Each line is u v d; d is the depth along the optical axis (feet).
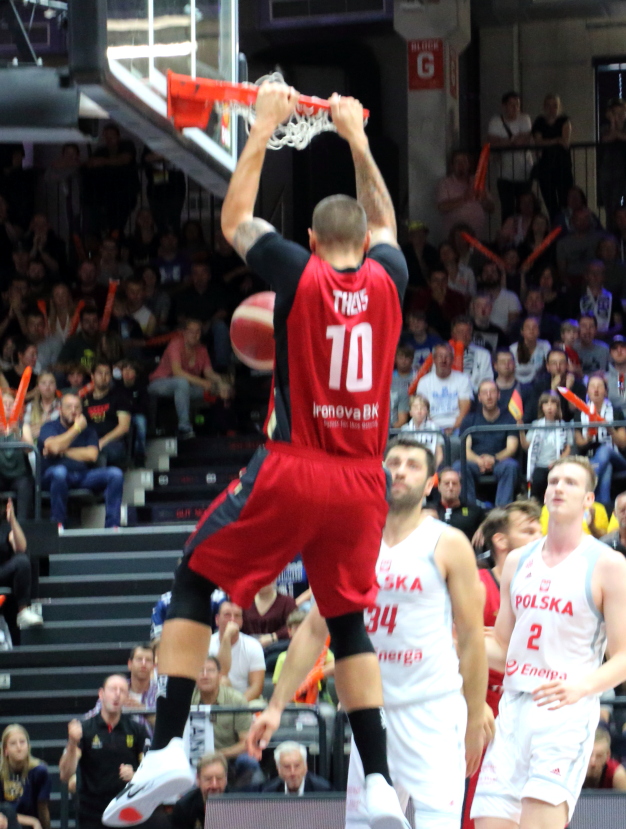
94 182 100.07
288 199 110.42
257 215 109.91
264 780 46.34
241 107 22.56
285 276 19.88
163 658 20.01
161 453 82.74
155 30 39.37
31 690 66.59
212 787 45.09
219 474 81.56
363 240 20.62
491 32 113.60
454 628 30.32
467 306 91.61
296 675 27.71
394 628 28.40
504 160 107.04
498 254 96.99
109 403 78.23
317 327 19.79
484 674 28.71
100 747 52.37
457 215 100.58
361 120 22.16
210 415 85.66
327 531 20.18
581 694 27.50
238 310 21.31
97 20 34.78
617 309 90.74
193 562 20.16
